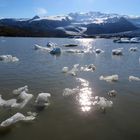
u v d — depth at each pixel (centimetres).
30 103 1050
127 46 5384
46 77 1648
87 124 842
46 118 887
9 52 3484
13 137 745
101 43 6944
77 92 1244
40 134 765
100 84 1441
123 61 2639
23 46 4728
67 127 817
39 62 2475
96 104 1052
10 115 912
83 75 1734
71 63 2434
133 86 1395
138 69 2052
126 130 798
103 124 844
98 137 750
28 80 1548
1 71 1888
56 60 2681
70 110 974
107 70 1983
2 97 1147
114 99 1130
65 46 5406
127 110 981
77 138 744
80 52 3722
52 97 1151
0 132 775
